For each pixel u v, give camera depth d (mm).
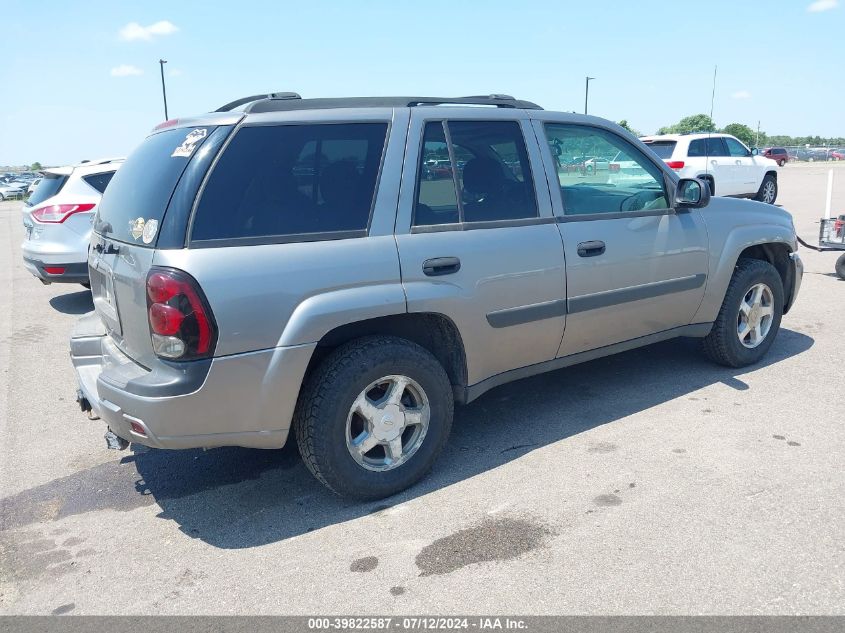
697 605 2615
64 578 3006
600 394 4863
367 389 3398
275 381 3129
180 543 3250
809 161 59781
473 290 3660
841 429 4113
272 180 3203
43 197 8234
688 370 5277
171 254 2959
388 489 3527
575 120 4293
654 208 4559
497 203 3840
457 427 4422
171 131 3525
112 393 3150
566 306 4074
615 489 3508
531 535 3131
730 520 3172
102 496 3762
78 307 8812
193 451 4309
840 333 6156
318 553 3092
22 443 4516
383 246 3385
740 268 5074
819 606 2584
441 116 3711
